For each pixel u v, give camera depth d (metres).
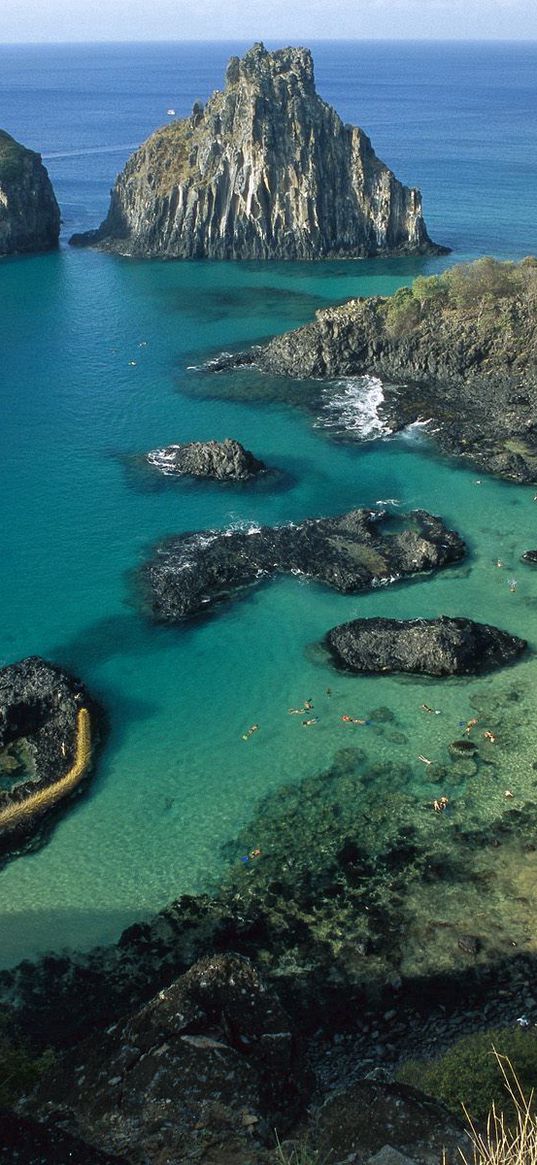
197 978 33.75
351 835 53.47
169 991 33.38
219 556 81.19
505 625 73.31
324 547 82.56
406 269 178.38
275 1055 30.81
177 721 63.69
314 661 69.56
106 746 61.47
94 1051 33.12
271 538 83.94
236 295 163.25
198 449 98.62
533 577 79.75
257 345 135.50
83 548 84.12
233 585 78.19
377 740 61.44
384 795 56.47
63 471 99.06
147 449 104.12
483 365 116.56
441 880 50.03
